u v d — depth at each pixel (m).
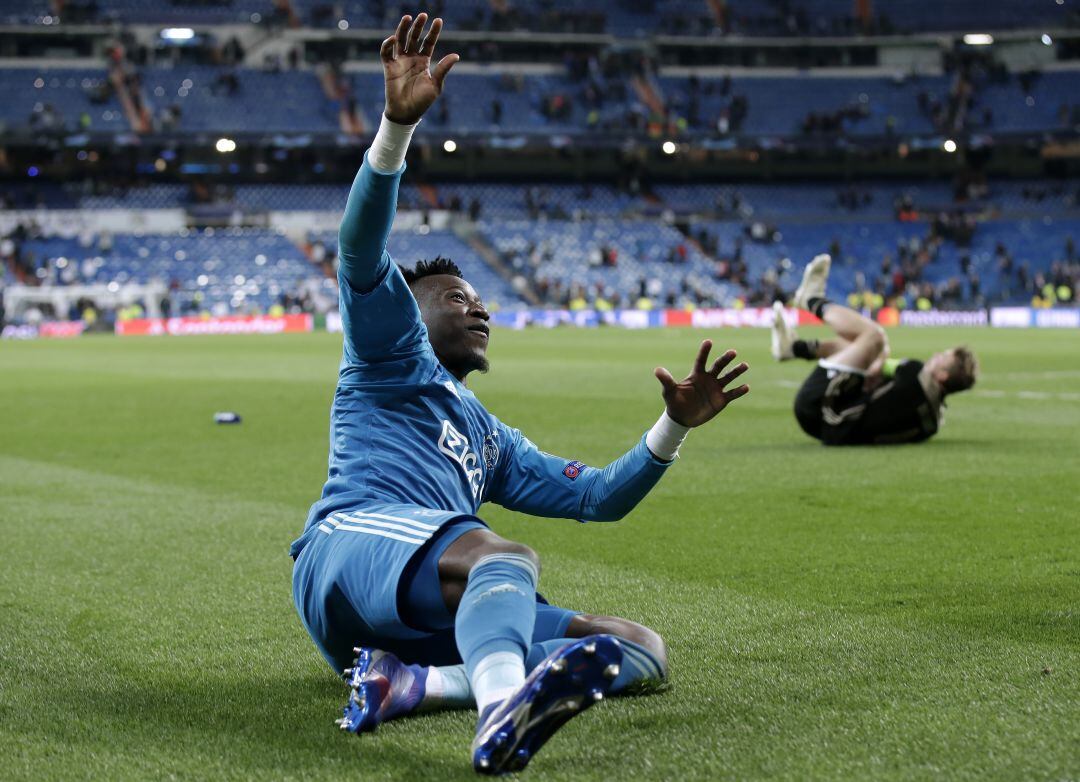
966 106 66.50
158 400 18.91
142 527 8.12
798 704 4.04
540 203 64.38
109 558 7.04
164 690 4.39
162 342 43.16
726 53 69.12
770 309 58.31
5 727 3.96
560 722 3.11
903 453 11.32
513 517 8.24
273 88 62.00
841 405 11.88
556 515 4.49
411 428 4.17
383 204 3.80
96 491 9.84
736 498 8.88
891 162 68.88
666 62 69.06
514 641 3.32
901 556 6.68
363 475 4.09
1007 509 8.21
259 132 59.50
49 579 6.46
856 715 3.90
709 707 4.01
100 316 54.09
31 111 58.25
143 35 62.34
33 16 60.41
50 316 53.56
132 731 3.91
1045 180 68.06
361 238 3.85
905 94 67.69
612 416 15.59
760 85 68.25
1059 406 16.38
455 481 4.20
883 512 8.17
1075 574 6.15
